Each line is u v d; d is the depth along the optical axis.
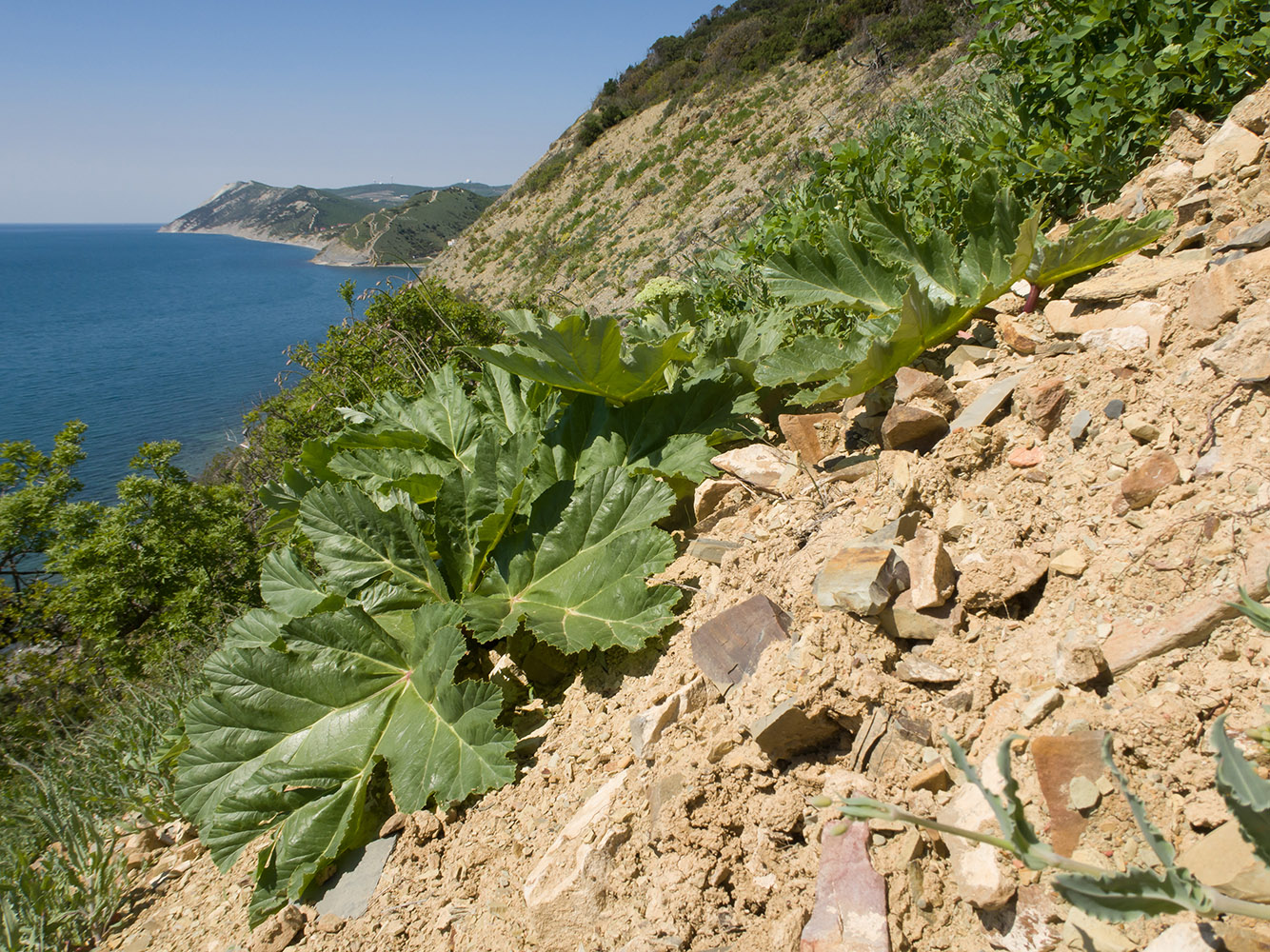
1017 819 1.23
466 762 2.59
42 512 21.64
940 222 4.16
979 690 1.98
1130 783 1.66
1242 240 2.66
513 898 2.24
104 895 3.12
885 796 1.90
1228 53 3.32
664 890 1.97
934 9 27.00
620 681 2.77
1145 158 3.73
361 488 3.87
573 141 69.25
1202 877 1.45
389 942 2.34
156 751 4.18
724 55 56.34
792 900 1.82
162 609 16.23
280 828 2.74
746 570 2.77
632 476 3.10
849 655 2.12
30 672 16.52
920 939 1.66
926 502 2.55
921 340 3.02
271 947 2.48
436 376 4.29
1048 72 4.14
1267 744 1.49
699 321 4.77
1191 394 2.24
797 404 3.52
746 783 2.10
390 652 3.00
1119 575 2.00
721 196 37.59
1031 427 2.58
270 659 2.93
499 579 3.13
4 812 4.29
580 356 3.24
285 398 14.90
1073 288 3.06
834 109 34.78
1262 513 1.84
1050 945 1.53
